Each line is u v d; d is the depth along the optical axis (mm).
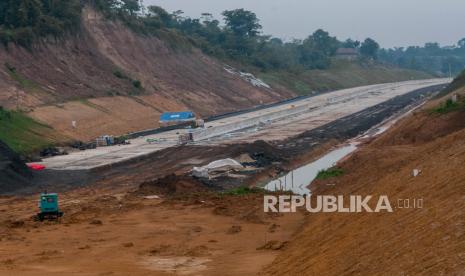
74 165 68562
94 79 114000
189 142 83812
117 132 96125
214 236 37500
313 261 24609
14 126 81062
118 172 64438
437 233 18750
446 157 31125
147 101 116875
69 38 119938
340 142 83625
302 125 103688
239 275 27828
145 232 38844
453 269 15430
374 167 50219
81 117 95500
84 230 39594
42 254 33188
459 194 21891
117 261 31609
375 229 24062
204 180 58031
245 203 47656
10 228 40188
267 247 33625
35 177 61375
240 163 66125
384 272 18156
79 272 29344
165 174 61906
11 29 110250
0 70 96938
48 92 99812
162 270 29578
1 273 29172
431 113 71000
